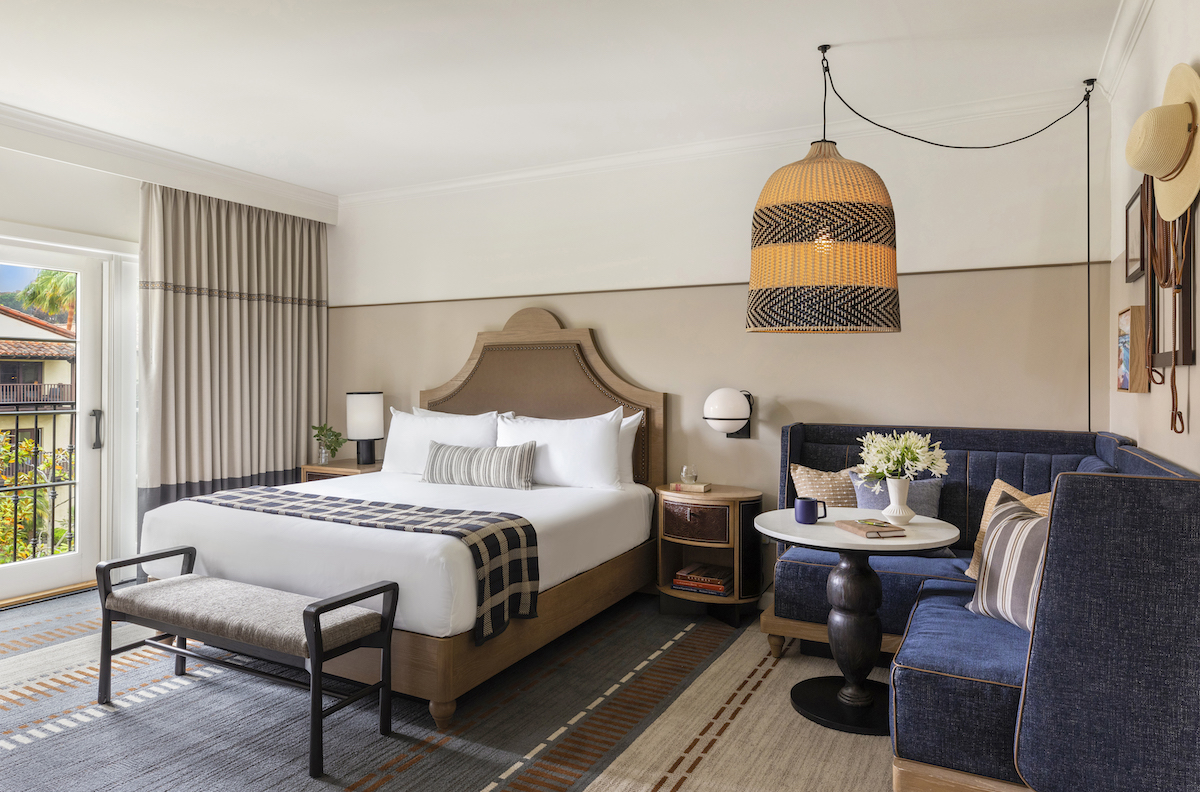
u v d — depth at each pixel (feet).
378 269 18.33
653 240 15.16
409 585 9.01
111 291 15.28
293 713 9.34
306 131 13.78
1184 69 7.00
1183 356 7.39
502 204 16.75
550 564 10.92
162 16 9.44
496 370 16.63
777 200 8.98
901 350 13.25
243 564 10.36
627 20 9.55
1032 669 5.96
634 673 10.83
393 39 10.11
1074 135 11.96
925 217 12.95
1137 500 5.56
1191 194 6.85
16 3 9.09
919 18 9.52
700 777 7.92
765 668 11.03
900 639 10.44
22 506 14.17
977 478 11.99
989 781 6.72
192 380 15.81
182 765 8.05
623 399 15.35
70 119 13.14
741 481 14.53
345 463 17.57
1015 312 12.46
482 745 8.58
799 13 9.37
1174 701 5.43
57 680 10.33
